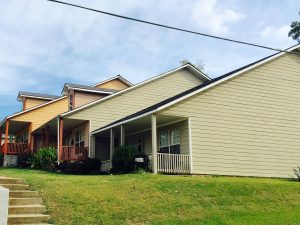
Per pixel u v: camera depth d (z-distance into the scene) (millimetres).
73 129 30359
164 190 13531
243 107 21094
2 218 7527
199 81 31391
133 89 28891
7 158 33125
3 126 36844
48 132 30984
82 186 13406
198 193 13484
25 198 11047
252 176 20438
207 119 20078
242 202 12977
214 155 19828
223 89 20797
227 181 15477
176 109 19422
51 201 11406
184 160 19297
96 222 10312
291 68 23125
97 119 27359
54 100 35969
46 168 26891
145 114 19484
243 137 20719
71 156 26391
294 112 22516
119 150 20688
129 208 11461
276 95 22188
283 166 21406
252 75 21766
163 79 30062
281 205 13000
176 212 11492
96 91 32219
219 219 11094
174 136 21188
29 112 34812
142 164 19688
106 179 15281
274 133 21609
